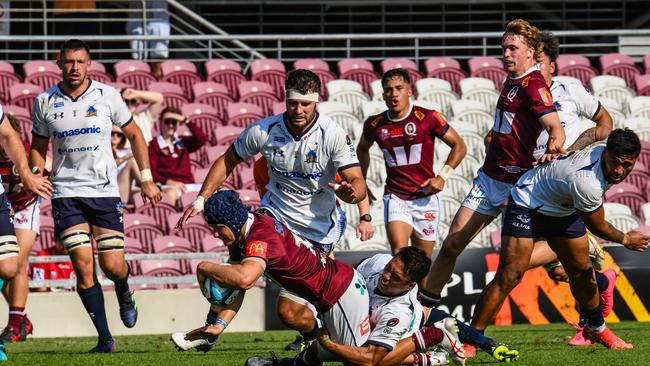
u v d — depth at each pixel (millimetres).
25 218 32906
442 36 64688
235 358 26906
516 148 27672
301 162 25219
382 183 55594
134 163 51094
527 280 43844
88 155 29312
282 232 20594
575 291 27641
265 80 65188
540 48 27703
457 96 63500
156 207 50344
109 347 29844
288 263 20516
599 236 25516
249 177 54188
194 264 48031
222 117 62125
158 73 65250
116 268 29859
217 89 62656
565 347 29844
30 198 32938
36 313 41594
